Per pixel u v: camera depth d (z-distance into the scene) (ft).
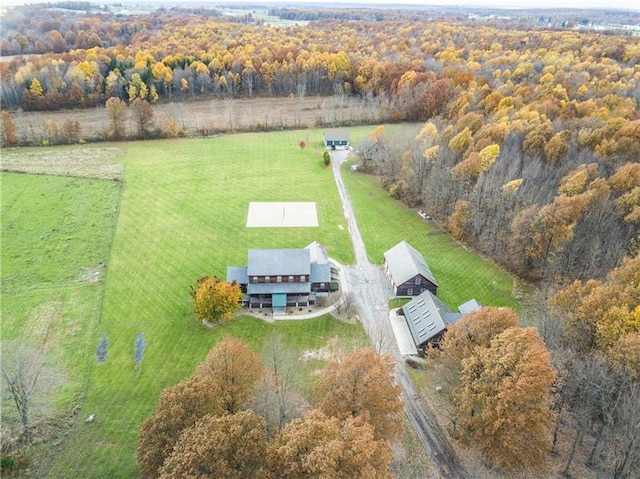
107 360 202.18
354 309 239.09
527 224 259.60
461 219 301.22
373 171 406.41
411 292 248.93
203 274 260.21
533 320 214.48
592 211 254.06
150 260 271.49
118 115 449.89
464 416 160.76
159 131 468.34
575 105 395.55
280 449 118.32
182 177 379.96
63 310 230.27
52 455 159.84
